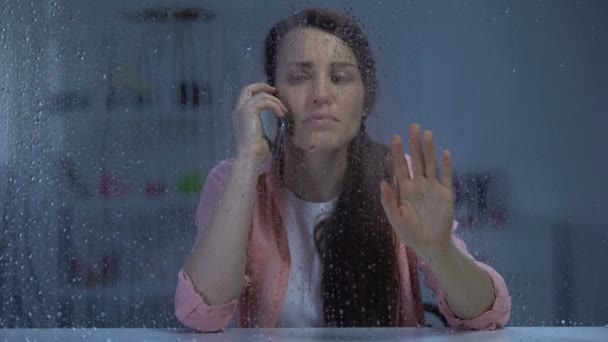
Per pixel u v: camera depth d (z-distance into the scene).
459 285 1.10
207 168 1.65
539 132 1.79
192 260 1.17
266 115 1.24
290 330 1.17
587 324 1.80
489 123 1.71
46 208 1.65
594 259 1.78
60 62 1.78
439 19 1.59
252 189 1.18
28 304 1.61
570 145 1.83
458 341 1.04
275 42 1.26
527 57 1.78
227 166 1.30
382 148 1.27
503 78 1.73
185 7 1.64
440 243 1.06
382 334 1.12
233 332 1.14
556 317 1.77
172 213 1.64
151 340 1.08
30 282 1.63
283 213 1.24
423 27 1.57
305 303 1.24
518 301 1.74
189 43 1.63
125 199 1.66
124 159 1.67
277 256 1.24
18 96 1.76
